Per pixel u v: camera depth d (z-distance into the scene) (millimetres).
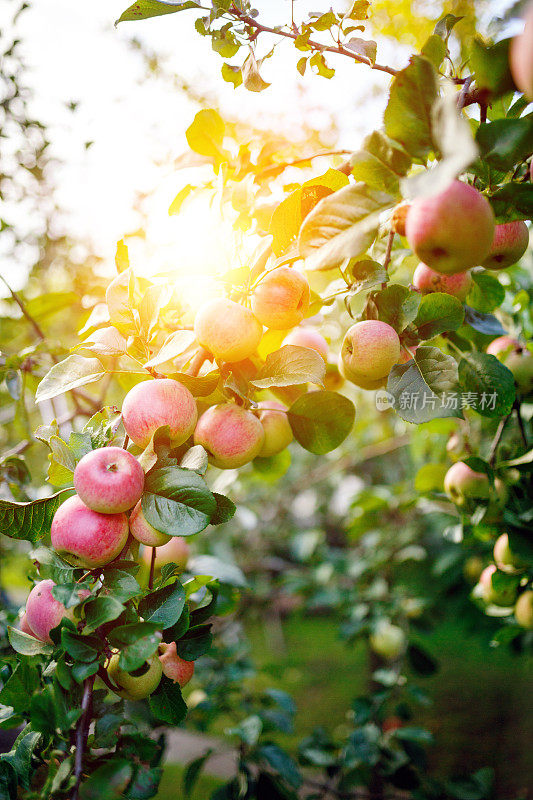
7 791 749
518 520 1000
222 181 925
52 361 1155
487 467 974
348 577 2363
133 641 724
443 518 2012
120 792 708
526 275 1366
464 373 909
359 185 747
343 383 1166
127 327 842
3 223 1471
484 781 1357
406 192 652
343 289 930
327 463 2930
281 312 845
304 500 2971
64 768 705
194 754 2508
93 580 769
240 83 983
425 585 2557
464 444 1162
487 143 758
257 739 1249
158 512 764
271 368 848
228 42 920
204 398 889
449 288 927
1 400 1675
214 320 821
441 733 2748
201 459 797
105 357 873
